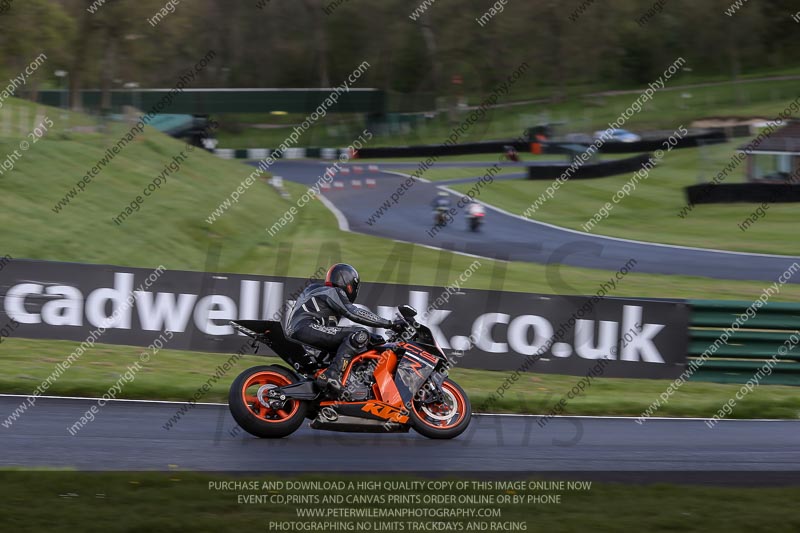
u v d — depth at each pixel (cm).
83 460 2233
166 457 2316
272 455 2386
